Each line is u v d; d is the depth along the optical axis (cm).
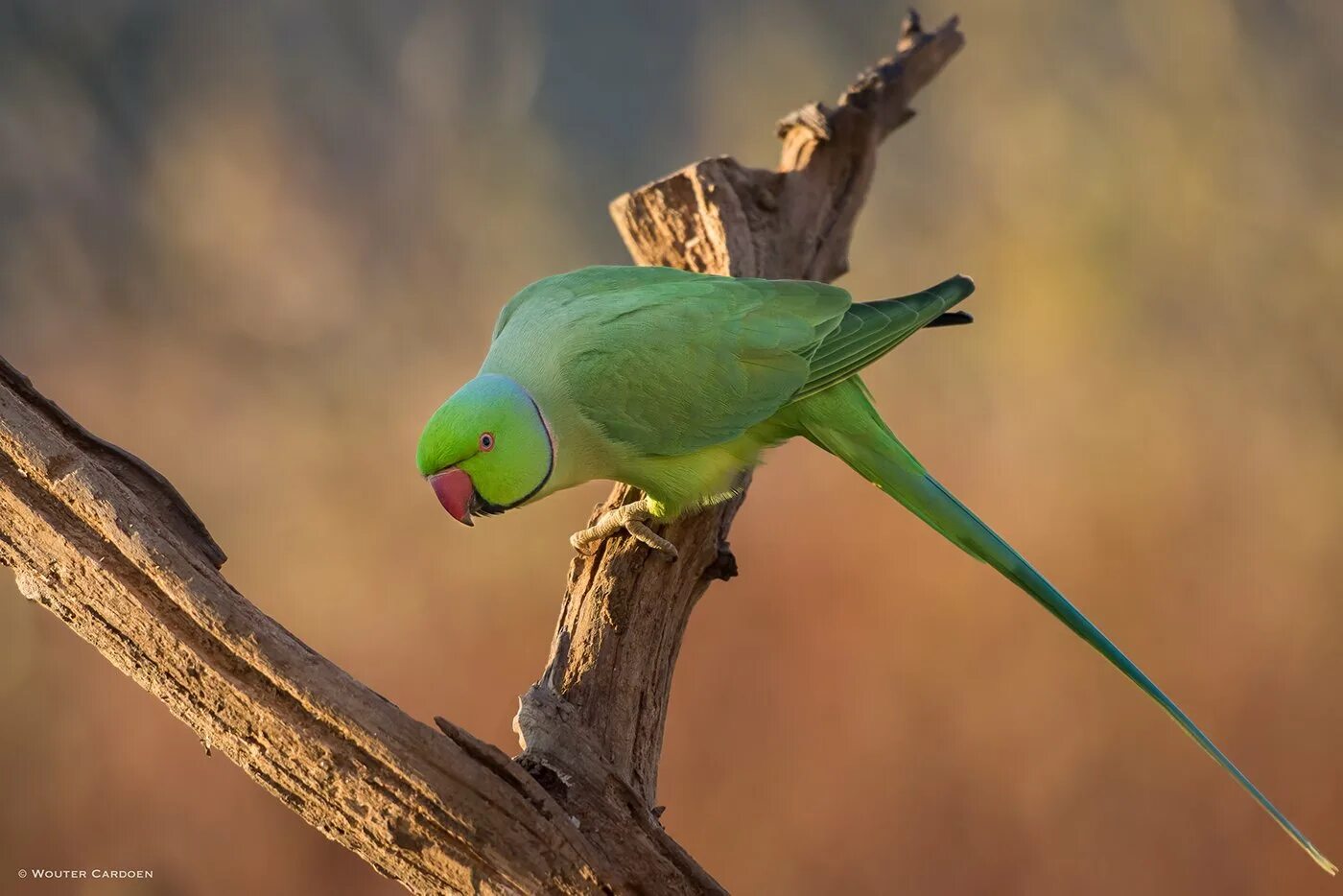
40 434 509
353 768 477
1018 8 1833
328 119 2041
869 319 725
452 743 479
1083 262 1552
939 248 1739
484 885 476
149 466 523
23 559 510
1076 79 1781
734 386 685
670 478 686
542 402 666
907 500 721
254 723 486
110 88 1992
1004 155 1762
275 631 488
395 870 488
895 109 941
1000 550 702
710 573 686
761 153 2194
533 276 1955
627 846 493
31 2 1967
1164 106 1692
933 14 2102
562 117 2284
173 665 493
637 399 674
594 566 661
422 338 1736
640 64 2341
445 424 640
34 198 1873
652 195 849
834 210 888
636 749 581
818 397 717
